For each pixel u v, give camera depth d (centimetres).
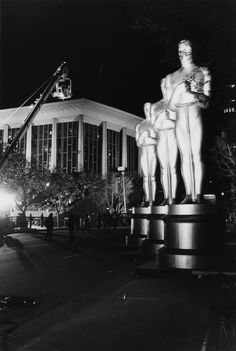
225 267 1008
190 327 592
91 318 663
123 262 1584
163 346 520
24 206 5259
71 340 562
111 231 4469
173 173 1486
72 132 9125
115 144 10081
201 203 1061
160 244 1560
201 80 943
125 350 512
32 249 2211
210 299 773
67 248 2270
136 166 10794
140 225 1905
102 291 984
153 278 1029
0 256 1867
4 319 732
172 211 1065
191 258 1016
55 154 9144
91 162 9319
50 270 1413
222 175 2733
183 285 926
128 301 770
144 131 1811
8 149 1591
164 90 1441
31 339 601
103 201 7162
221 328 582
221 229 1054
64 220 5700
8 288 1072
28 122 1758
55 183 6147
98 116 9456
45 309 822
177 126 1084
